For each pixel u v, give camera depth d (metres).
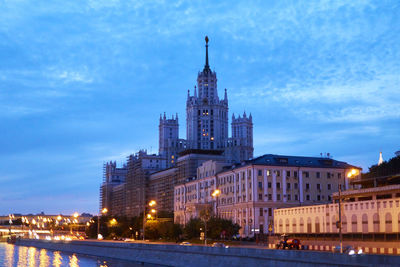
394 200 78.12
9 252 167.75
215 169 177.38
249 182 150.38
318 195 153.25
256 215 146.25
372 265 48.50
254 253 66.88
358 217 86.50
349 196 96.44
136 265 101.81
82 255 146.38
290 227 109.19
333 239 92.62
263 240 128.50
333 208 93.75
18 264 116.44
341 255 52.38
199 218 149.00
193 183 195.50
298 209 106.31
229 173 165.12
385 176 100.44
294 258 58.97
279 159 154.62
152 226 172.38
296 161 157.50
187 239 152.38
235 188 159.88
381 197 89.19
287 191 150.12
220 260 74.94
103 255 131.12
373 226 82.50
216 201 173.00
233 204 159.50
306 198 151.75
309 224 101.81
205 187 184.12
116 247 123.25
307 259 56.91
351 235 87.62
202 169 190.00
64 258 135.00
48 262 121.75
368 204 84.19
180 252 88.88
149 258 101.44
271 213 147.62
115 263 111.44
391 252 77.31
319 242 96.88
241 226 152.38
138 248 109.38
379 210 81.38
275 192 149.00
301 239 103.25
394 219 77.81
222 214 167.25
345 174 157.00
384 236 79.44
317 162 159.38
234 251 71.75
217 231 138.50
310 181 153.25
